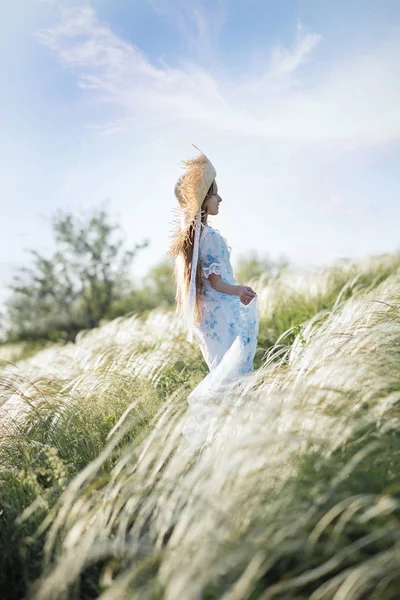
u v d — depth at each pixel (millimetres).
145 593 2020
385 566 1919
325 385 3012
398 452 2441
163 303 22656
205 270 4012
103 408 4551
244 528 2227
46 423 4273
